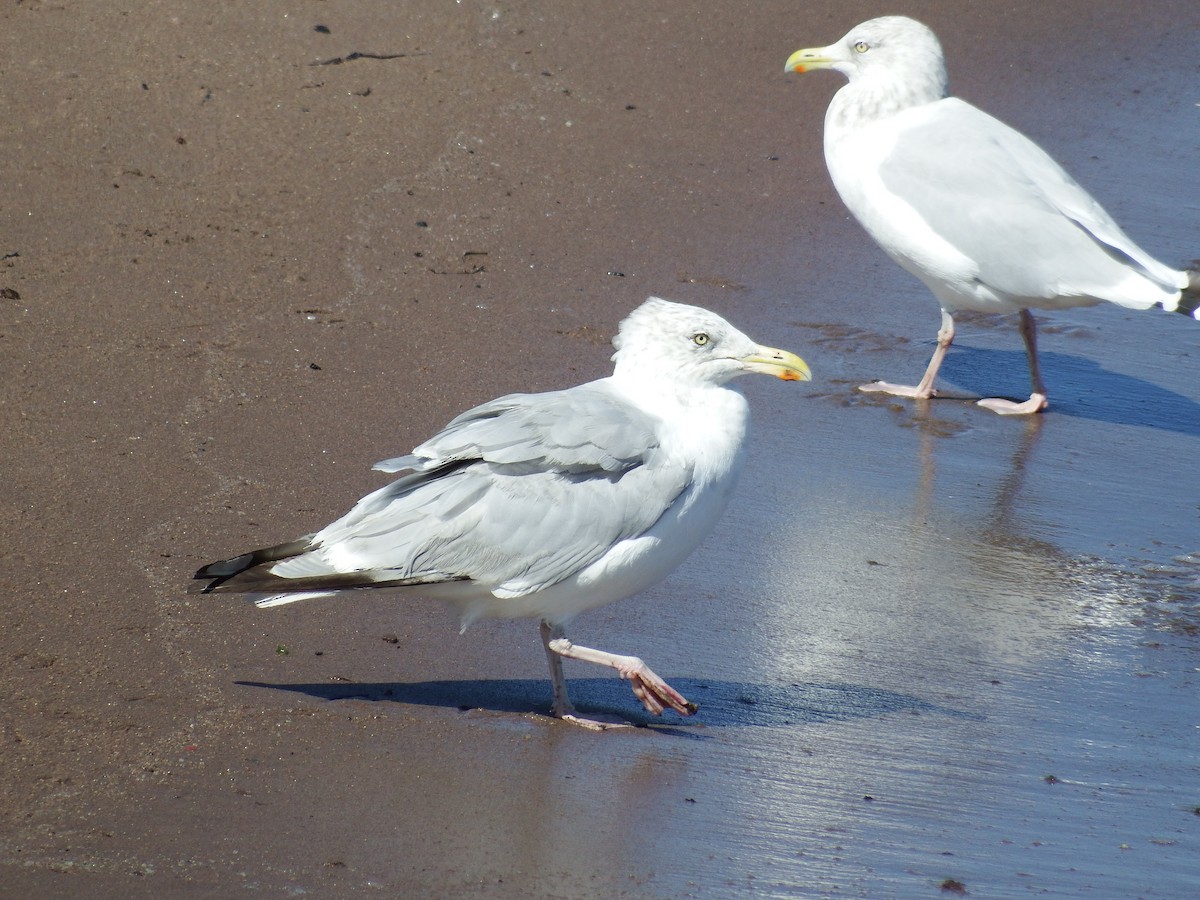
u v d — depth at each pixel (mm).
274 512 11398
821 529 12211
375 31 21062
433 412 13250
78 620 9773
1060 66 23375
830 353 15625
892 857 8086
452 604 9734
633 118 20047
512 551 9164
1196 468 13781
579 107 20094
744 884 7738
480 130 19172
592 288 16109
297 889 7375
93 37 19844
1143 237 18219
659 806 8422
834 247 17781
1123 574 11812
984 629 10859
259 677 9391
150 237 15953
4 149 17219
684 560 10602
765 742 9219
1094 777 9047
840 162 15547
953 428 14344
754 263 17172
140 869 7430
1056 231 14469
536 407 9477
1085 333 16812
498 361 14336
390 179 17797
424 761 8656
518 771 8648
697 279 16641
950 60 23125
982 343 16359
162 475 11773
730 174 19047
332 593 9086
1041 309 16516
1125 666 10461
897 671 10203
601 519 9250
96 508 11203
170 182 17094
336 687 9375
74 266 15195
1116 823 8570
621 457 9320
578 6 22578
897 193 15008
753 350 9711
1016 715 9727
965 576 11625
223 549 10805
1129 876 8047
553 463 9250
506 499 9188
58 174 16906
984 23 24438
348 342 14406
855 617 10891
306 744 8695
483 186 17984
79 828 7727
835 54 15672
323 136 18484
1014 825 8492
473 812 8180
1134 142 21172
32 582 10156
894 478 13250
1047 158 15172
